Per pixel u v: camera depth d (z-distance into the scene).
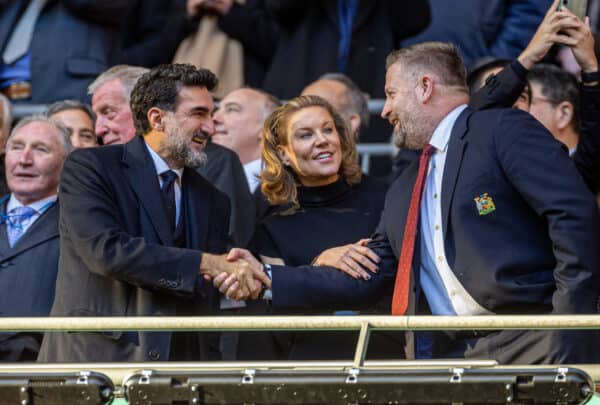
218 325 13.33
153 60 25.91
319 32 25.56
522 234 15.18
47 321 13.44
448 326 13.23
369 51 25.33
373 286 16.86
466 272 15.20
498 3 26.75
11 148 19.41
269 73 25.67
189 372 12.91
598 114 16.81
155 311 16.25
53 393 12.77
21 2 25.14
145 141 17.25
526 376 12.63
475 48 26.73
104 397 12.80
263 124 20.50
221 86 26.02
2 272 18.50
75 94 24.83
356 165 18.78
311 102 18.67
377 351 17.48
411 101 16.22
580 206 14.82
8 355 18.09
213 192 17.50
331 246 18.17
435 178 15.95
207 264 16.41
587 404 12.93
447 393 12.66
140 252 16.05
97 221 16.30
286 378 12.80
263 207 19.41
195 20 26.17
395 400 12.73
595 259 14.71
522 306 15.00
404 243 15.93
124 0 25.25
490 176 15.27
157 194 16.77
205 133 17.34
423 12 25.50
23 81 24.98
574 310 14.53
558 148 15.21
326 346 17.56
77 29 25.11
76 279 16.45
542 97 20.55
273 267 16.77
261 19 26.47
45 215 18.91
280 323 13.29
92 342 16.22
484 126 15.53
